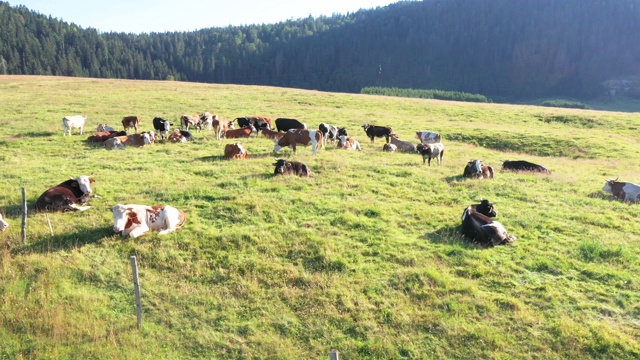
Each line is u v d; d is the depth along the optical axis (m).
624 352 8.71
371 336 9.23
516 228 13.64
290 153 23.06
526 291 10.47
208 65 177.50
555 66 171.50
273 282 10.90
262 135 28.59
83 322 9.60
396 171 19.83
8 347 9.01
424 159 22.52
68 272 11.12
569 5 199.00
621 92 153.25
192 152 23.06
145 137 24.70
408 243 12.50
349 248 12.26
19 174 18.09
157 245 12.26
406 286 10.66
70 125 27.28
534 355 8.71
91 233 12.84
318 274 11.11
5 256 11.57
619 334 9.04
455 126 37.66
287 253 12.02
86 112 35.66
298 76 182.75
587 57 172.88
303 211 14.51
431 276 10.90
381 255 11.93
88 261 11.55
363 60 192.50
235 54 193.62
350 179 18.14
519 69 177.25
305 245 12.30
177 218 13.28
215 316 9.89
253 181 17.23
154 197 15.49
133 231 12.63
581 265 11.54
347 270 11.27
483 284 10.78
